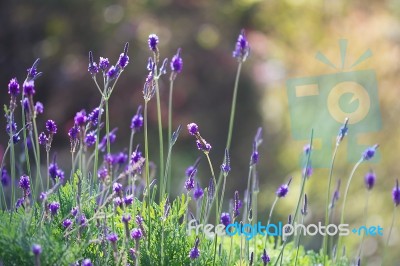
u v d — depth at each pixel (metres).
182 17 12.95
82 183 3.41
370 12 11.16
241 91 12.34
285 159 10.96
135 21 12.59
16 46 13.22
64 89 12.27
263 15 12.86
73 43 12.91
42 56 13.00
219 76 12.46
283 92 11.70
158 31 12.53
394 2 10.96
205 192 3.64
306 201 3.59
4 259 3.06
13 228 3.06
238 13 13.04
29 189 3.44
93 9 12.92
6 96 13.12
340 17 11.44
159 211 3.40
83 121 3.16
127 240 3.08
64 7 13.02
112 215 3.26
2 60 13.23
